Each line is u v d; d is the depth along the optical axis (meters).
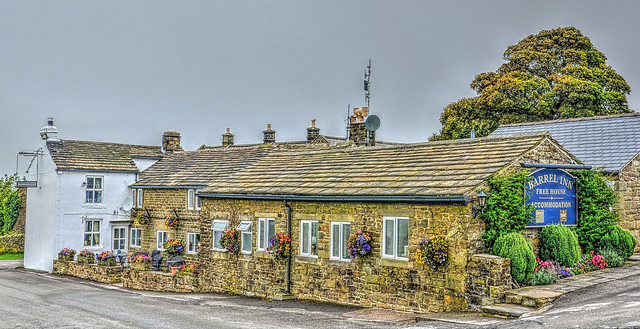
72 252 32.78
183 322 15.91
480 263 14.99
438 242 15.66
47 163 34.62
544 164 17.39
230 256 23.28
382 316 16.03
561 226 17.36
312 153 24.98
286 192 20.67
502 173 16.33
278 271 21.17
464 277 15.31
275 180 22.77
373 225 17.86
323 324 15.06
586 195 18.78
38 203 35.53
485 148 18.39
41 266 34.72
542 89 41.59
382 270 17.52
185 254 30.72
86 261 31.05
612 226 19.41
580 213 18.70
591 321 11.86
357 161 21.72
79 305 19.89
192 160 35.38
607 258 18.59
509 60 45.25
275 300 20.58
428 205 16.27
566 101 41.22
